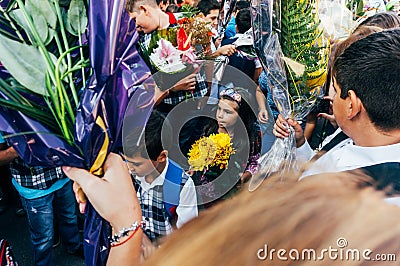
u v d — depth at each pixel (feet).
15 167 7.11
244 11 8.16
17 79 3.36
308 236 1.46
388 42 3.67
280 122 5.36
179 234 1.50
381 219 1.58
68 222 8.49
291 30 5.02
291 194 1.65
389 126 3.44
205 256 1.39
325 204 1.60
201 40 7.11
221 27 8.99
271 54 5.15
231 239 1.43
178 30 6.39
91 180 3.46
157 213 4.03
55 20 3.52
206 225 1.49
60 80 3.49
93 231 3.64
